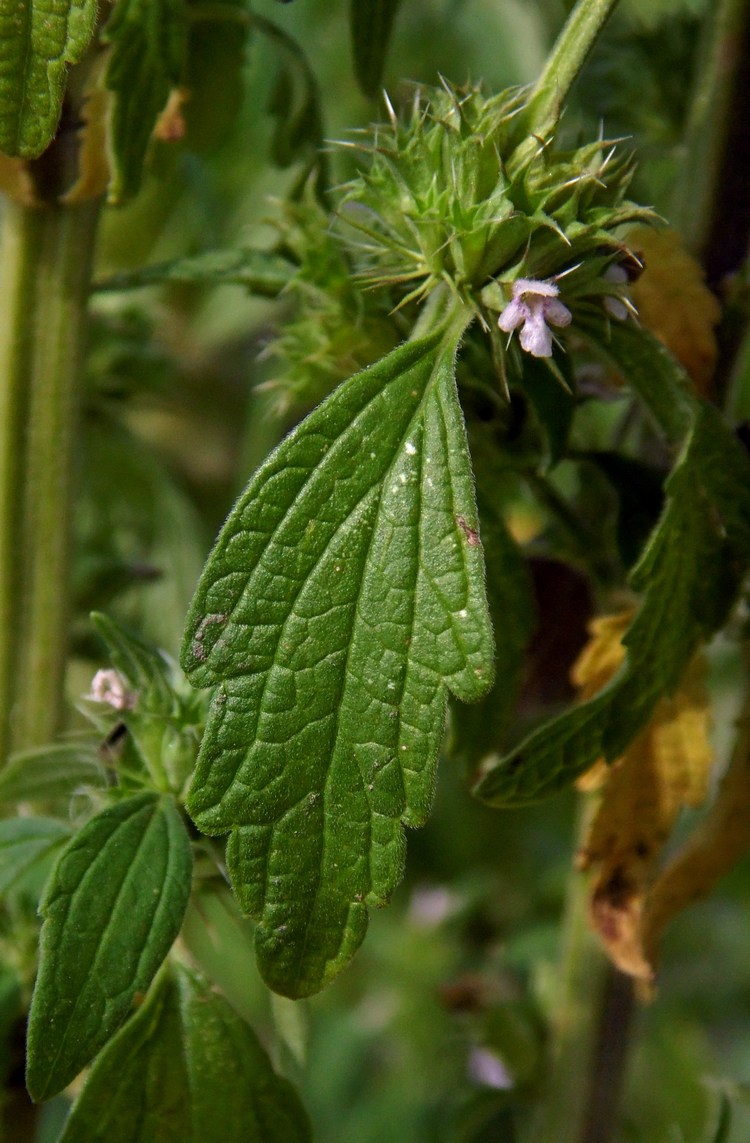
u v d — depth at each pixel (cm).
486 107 31
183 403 52
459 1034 42
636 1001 35
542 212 30
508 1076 37
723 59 34
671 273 33
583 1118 35
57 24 30
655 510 33
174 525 40
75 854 30
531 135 30
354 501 29
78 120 33
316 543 29
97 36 32
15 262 33
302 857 29
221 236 44
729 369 34
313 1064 50
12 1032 33
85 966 30
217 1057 31
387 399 30
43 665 34
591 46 30
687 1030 47
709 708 32
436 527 29
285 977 29
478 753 33
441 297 31
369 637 29
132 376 40
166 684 32
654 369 31
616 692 31
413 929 50
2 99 30
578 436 36
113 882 30
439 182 31
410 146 31
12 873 31
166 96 32
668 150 36
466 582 29
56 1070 29
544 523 37
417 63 45
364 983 50
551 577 36
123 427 40
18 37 30
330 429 29
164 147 36
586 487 35
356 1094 49
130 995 30
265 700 29
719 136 34
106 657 38
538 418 32
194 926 44
